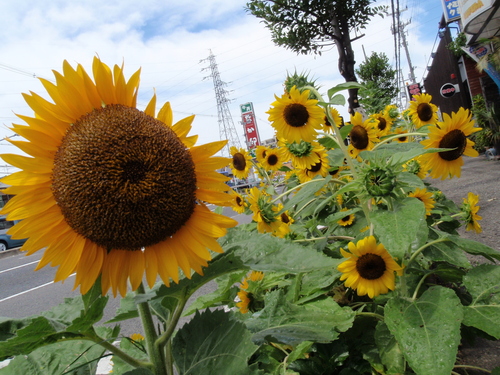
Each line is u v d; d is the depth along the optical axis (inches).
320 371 25.8
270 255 17.2
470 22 200.8
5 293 117.0
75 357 21.3
